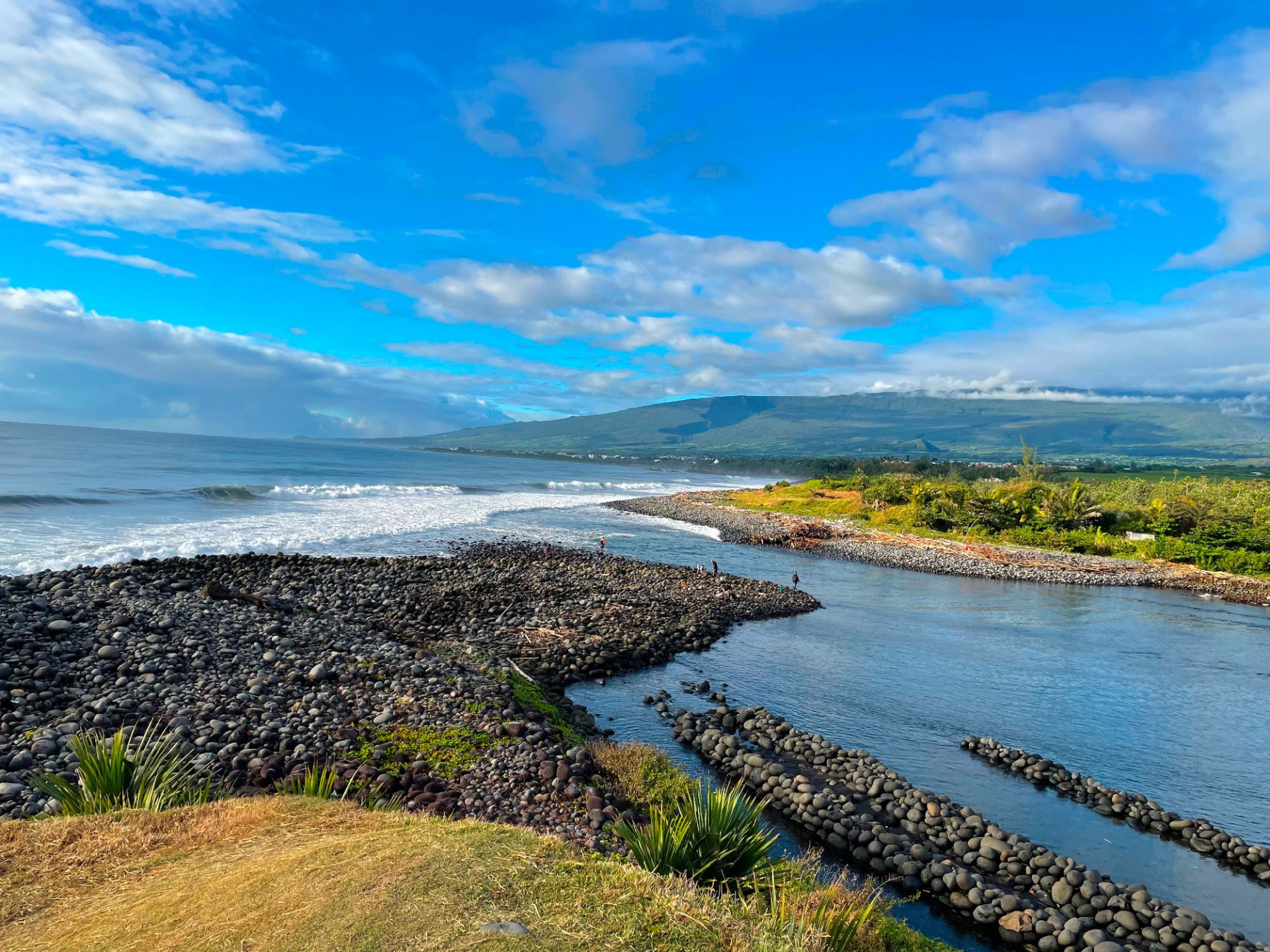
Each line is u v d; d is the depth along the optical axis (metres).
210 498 54.31
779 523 63.06
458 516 55.06
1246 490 67.38
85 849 5.88
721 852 6.56
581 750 11.81
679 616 25.05
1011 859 10.20
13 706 10.59
